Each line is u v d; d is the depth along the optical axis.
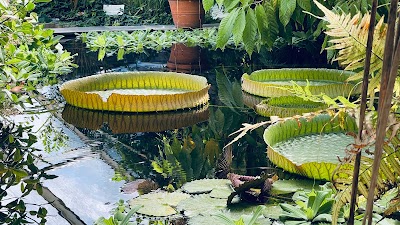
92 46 6.30
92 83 3.65
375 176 0.45
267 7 4.07
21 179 2.03
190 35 6.97
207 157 2.34
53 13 8.68
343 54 0.67
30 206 1.77
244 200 1.73
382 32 0.64
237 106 3.39
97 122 2.93
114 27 7.90
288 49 6.06
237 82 4.36
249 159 2.30
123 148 2.46
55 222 1.64
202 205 1.70
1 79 2.82
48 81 4.10
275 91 3.64
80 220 1.65
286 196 1.77
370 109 0.67
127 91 3.63
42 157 2.30
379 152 0.44
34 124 2.82
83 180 2.02
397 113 0.65
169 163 2.25
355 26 0.66
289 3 3.90
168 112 3.16
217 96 3.73
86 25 8.18
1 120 2.87
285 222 1.49
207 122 2.98
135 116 3.09
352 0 3.71
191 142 2.59
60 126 2.81
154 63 5.33
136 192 1.89
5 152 2.35
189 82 3.69
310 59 5.65
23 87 3.15
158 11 8.77
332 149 2.22
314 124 2.46
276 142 2.34
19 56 3.38
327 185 1.71
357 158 0.53
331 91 3.36
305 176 1.97
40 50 4.52
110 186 1.95
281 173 2.06
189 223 1.56
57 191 1.91
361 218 1.42
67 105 3.27
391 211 0.72
